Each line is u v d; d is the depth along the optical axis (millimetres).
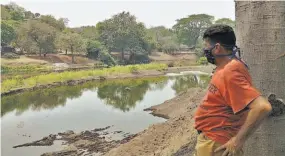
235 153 2260
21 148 15914
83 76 51844
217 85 2336
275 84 2838
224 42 2379
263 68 2873
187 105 22703
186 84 43000
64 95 35500
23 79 43781
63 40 71062
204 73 59750
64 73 50094
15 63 62000
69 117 23328
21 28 71125
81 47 72938
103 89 40250
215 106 2375
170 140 12141
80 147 15867
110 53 81750
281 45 2814
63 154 14867
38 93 37406
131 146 12758
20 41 70188
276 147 2846
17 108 27781
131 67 60438
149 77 54906
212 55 2430
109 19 84188
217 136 2354
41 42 69812
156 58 87750
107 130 19172
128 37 79188
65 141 17000
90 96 34281
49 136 17766
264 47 2857
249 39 2930
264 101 2115
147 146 12586
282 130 2828
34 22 71062
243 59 2986
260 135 2893
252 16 2898
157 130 13703
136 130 19031
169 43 100938
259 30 2869
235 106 2191
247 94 2158
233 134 2334
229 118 2332
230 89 2227
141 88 40188
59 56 72688
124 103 29078
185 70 67000
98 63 69875
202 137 2465
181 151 9641
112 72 57031
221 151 2322
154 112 24125
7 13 91125
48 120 22391
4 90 36531
